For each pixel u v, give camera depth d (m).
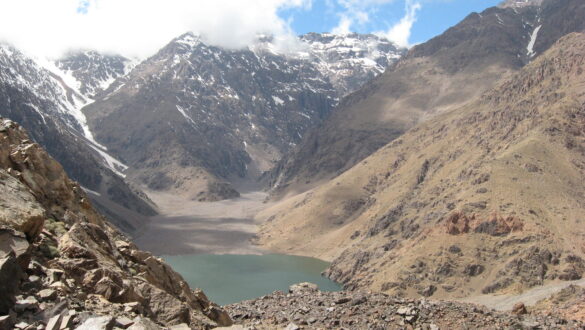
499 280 157.00
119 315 22.05
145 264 33.03
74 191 34.94
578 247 161.12
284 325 33.47
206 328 29.16
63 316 18.81
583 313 55.75
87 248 27.16
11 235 21.00
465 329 32.41
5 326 17.36
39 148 33.47
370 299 37.22
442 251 178.50
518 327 33.34
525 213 179.62
